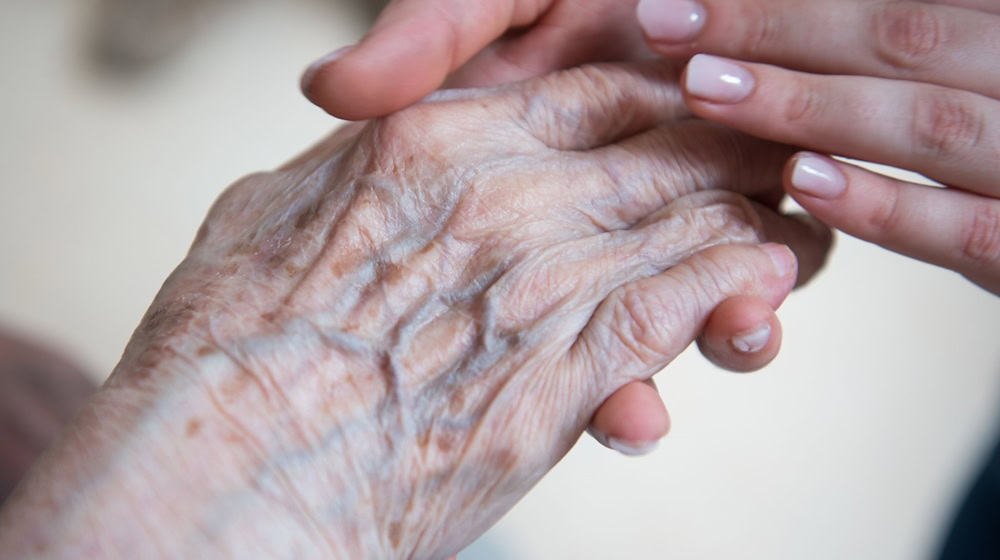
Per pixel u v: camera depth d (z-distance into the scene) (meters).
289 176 0.29
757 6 0.29
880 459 0.50
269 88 0.60
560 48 0.32
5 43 0.62
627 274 0.27
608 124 0.29
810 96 0.28
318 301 0.27
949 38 0.28
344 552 0.25
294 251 0.27
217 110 0.59
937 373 0.52
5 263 0.55
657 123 0.30
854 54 0.29
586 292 0.27
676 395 0.52
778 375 0.52
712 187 0.29
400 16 0.28
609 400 0.26
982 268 0.28
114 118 0.60
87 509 0.24
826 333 0.53
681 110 0.30
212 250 0.28
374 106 0.28
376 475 0.26
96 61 0.61
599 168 0.28
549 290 0.27
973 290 0.55
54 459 0.24
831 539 0.49
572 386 0.26
